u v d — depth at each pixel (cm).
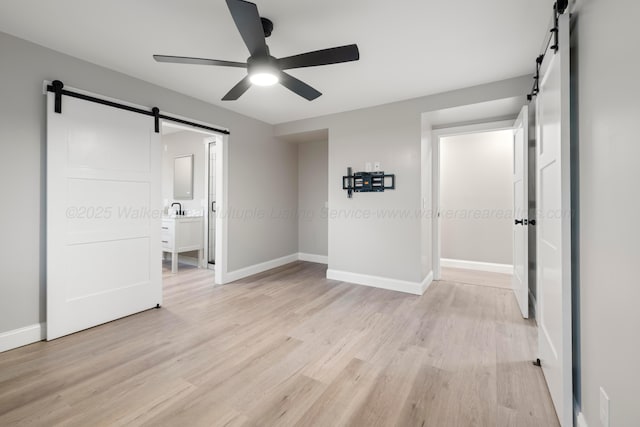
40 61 223
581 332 133
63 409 152
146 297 289
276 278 408
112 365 192
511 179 446
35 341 222
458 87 305
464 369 189
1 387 169
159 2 176
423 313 283
